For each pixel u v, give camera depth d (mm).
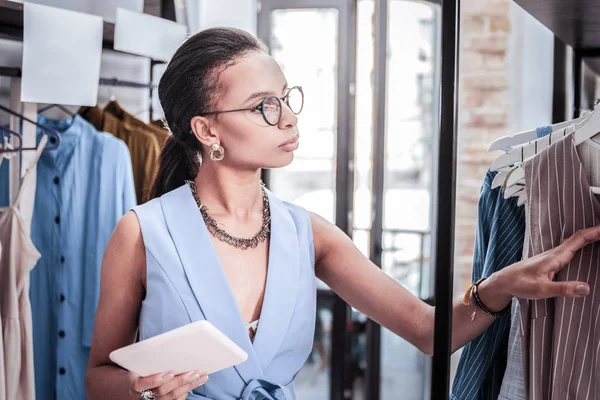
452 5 1152
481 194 1416
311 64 3404
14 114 1938
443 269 1181
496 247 1396
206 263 1364
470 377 1418
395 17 3377
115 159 2285
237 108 1350
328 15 3352
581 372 1229
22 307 1847
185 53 1384
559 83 1716
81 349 2254
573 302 1230
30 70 1861
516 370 1353
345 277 1530
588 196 1215
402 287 1509
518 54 1974
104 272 1416
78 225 2256
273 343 1377
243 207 1431
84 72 1973
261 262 1424
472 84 1993
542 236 1246
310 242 1503
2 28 2006
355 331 3496
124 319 1415
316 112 3436
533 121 1979
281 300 1391
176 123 1419
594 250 1233
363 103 3324
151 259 1363
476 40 1961
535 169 1248
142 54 2303
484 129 1987
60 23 1908
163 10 2963
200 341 1123
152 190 1530
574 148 1220
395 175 3465
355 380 3514
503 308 1315
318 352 3506
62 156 2248
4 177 2086
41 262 2246
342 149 3324
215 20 3518
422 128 3447
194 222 1394
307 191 3506
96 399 1383
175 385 1229
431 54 3410
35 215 2244
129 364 1188
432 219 3469
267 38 3416
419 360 3527
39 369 2250
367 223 3377
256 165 1385
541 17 1378
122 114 2561
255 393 1329
